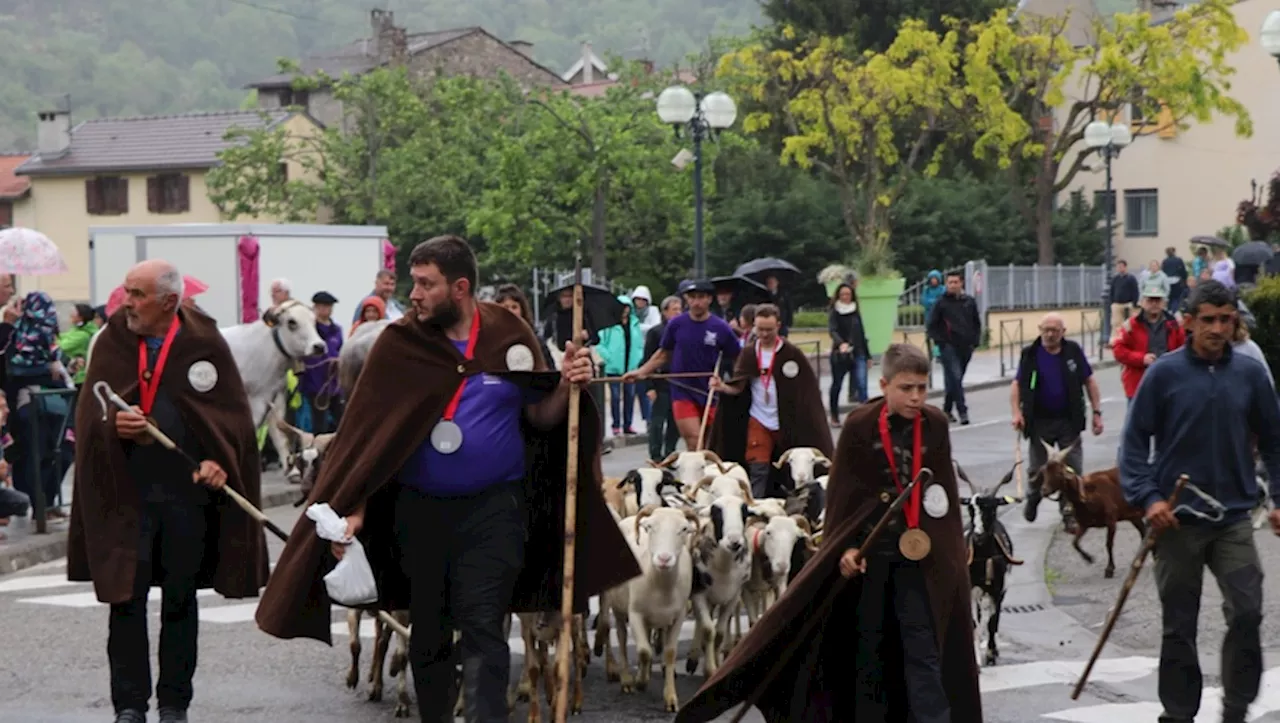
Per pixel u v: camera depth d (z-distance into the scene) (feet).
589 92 254.88
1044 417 50.57
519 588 25.62
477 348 24.04
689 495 37.11
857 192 168.55
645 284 152.76
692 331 52.80
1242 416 26.81
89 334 66.28
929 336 83.82
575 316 24.25
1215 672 33.88
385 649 32.50
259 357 62.49
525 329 24.52
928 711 24.66
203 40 559.38
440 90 179.42
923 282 143.02
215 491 27.86
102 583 26.63
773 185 170.60
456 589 23.53
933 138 182.39
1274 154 187.93
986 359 129.80
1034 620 40.24
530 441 25.08
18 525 55.72
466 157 171.12
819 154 176.45
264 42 565.12
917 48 153.69
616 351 75.41
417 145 172.04
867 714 25.89
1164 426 27.12
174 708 27.73
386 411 23.79
